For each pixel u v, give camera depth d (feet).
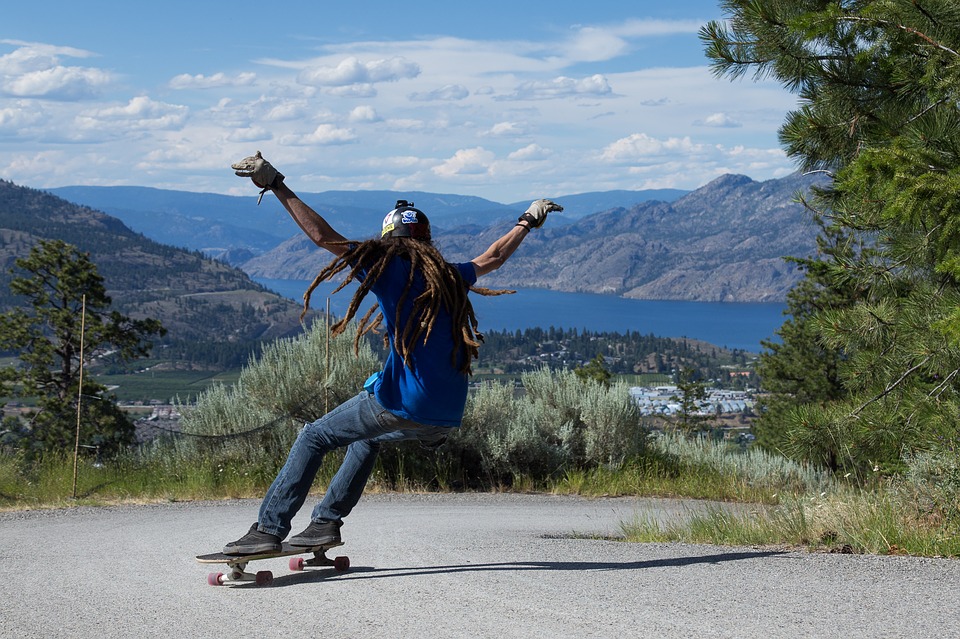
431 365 13.69
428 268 13.34
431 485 45.03
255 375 46.11
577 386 50.72
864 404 31.40
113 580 16.22
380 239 13.73
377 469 43.98
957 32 27.84
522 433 45.62
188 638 11.60
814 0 31.58
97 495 37.27
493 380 49.62
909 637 10.70
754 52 32.71
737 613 11.97
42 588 15.53
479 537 23.31
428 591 13.75
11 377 112.37
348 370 45.83
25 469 38.96
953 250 26.35
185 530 26.76
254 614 12.74
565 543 21.15
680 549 19.34
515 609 12.42
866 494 24.86
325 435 14.76
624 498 42.70
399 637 11.25
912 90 31.01
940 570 15.34
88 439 54.80
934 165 25.48
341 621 12.11
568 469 46.96
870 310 32.17
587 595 13.23
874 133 31.60
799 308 108.06
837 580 14.33
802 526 22.44
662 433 54.24
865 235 33.12
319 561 16.15
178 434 43.57
